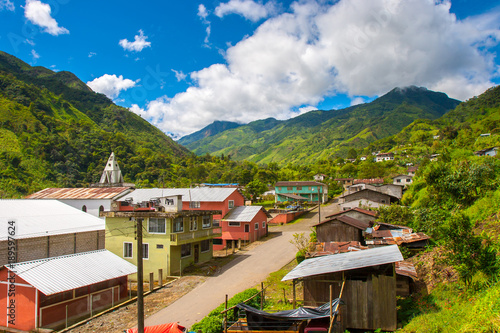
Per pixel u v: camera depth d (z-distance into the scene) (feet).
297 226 161.68
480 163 98.12
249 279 81.92
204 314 61.77
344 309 47.32
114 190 161.48
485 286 41.34
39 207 106.32
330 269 46.44
